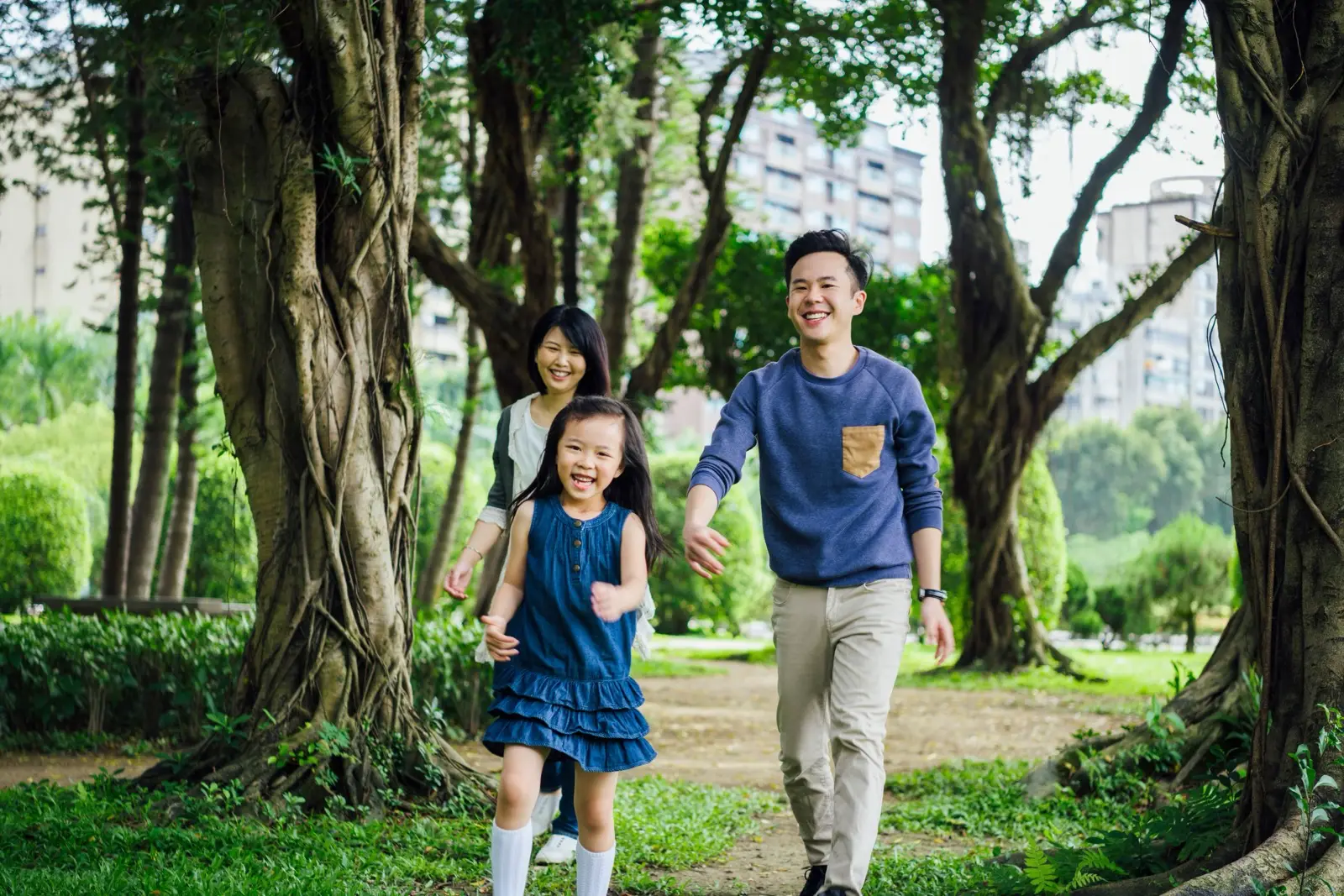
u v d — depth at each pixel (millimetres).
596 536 3525
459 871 4449
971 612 17906
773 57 13156
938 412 20000
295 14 5777
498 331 12867
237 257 5836
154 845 4551
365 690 5684
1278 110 3885
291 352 5734
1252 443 3916
